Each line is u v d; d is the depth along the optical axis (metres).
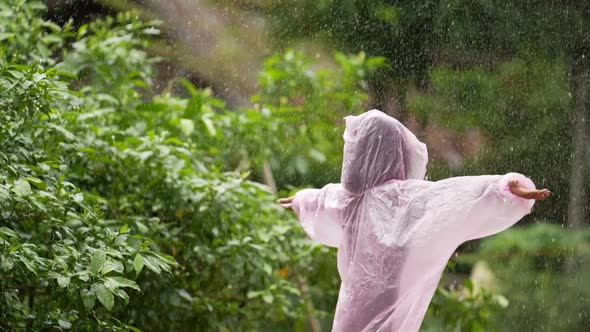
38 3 9.79
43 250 6.44
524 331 16.38
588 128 19.48
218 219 8.88
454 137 19.41
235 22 18.36
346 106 12.51
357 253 6.34
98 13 16.73
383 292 6.21
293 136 11.95
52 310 6.16
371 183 6.43
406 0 19.48
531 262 17.97
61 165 7.47
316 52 19.05
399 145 6.47
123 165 8.48
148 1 17.27
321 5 19.09
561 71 19.66
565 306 16.92
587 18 19.64
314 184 14.26
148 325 8.32
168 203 8.66
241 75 17.98
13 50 9.27
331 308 10.59
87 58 10.21
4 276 6.06
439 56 19.62
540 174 19.42
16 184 5.82
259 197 9.70
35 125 7.20
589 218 19.09
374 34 19.42
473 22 19.61
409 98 19.45
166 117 10.12
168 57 17.50
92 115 8.59
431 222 6.16
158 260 6.34
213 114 10.39
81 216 6.48
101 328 6.35
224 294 9.38
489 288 16.89
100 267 5.79
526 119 19.55
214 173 9.35
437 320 10.82
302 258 9.95
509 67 19.66
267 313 9.66
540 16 19.69
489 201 6.06
